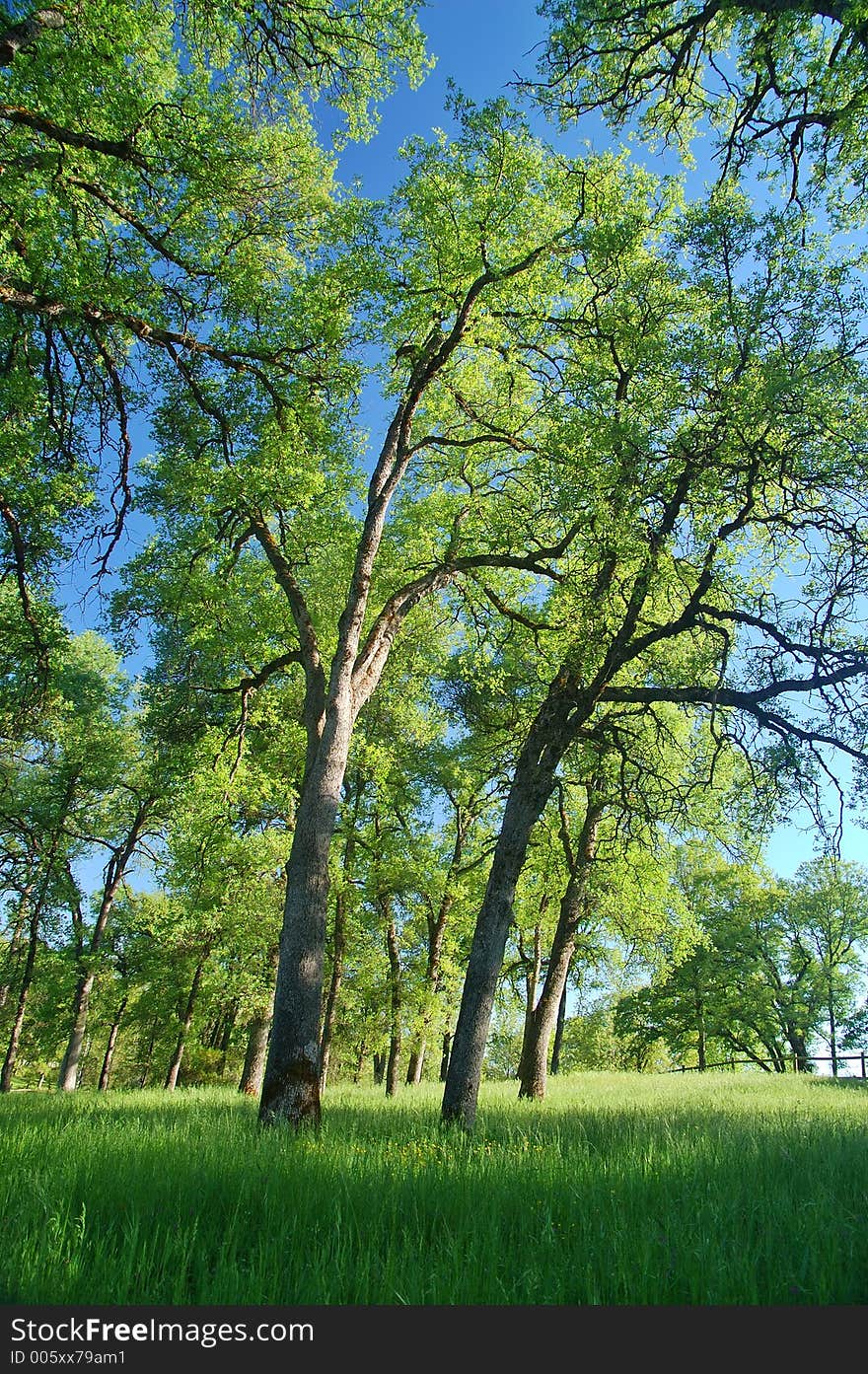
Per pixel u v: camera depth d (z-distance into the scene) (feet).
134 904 115.14
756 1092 63.26
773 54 34.37
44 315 37.14
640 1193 17.07
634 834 52.80
